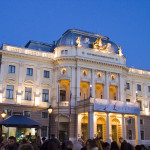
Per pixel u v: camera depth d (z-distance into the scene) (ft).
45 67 189.16
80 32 209.36
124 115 182.70
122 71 205.87
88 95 189.67
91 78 191.11
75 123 177.88
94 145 33.06
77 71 185.78
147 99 231.50
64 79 184.55
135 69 231.09
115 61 203.62
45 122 180.34
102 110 166.91
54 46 214.90
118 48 216.74
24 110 174.70
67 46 190.70
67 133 180.65
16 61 178.91
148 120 226.58
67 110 179.42
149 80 237.86
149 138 222.48
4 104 167.53
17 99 172.76
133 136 209.05
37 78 184.24
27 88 179.83
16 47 180.86
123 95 200.85
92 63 192.85
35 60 186.19
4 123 101.96
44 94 185.78
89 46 200.34
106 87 194.49
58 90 177.17
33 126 109.19
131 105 181.27
